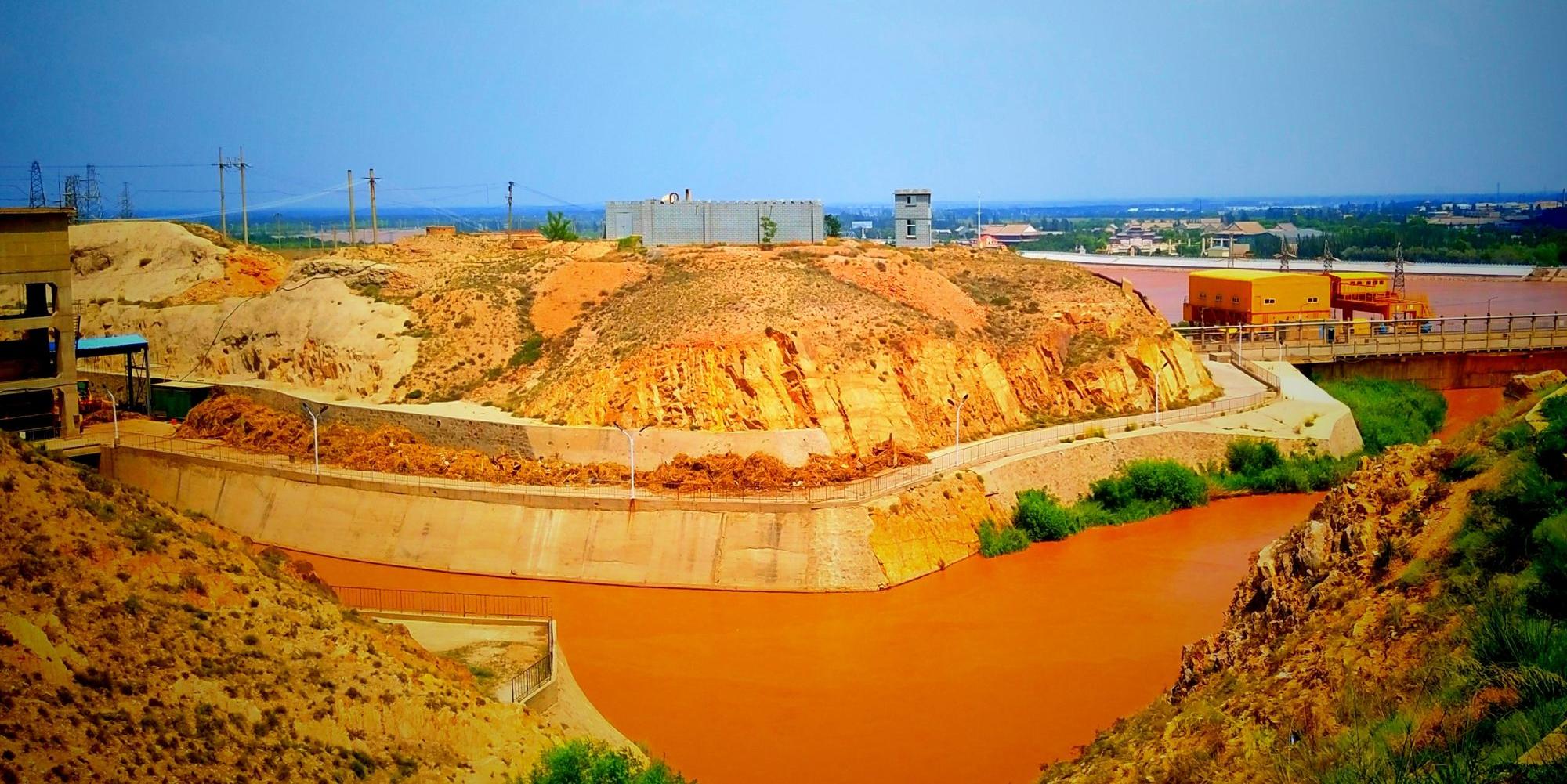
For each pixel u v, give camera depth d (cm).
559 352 11181
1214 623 7562
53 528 4922
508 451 9894
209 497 10212
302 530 9681
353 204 19162
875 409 10025
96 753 4091
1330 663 4525
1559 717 3606
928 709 6519
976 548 9150
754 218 14638
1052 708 6469
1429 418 12581
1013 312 12138
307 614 5269
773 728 6350
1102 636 7431
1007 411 11100
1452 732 3794
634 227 14612
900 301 11488
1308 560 5388
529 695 5725
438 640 6456
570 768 5012
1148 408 11731
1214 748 4384
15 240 10500
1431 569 4753
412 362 11506
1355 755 3856
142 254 15150
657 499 8888
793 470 9388
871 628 7725
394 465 9950
